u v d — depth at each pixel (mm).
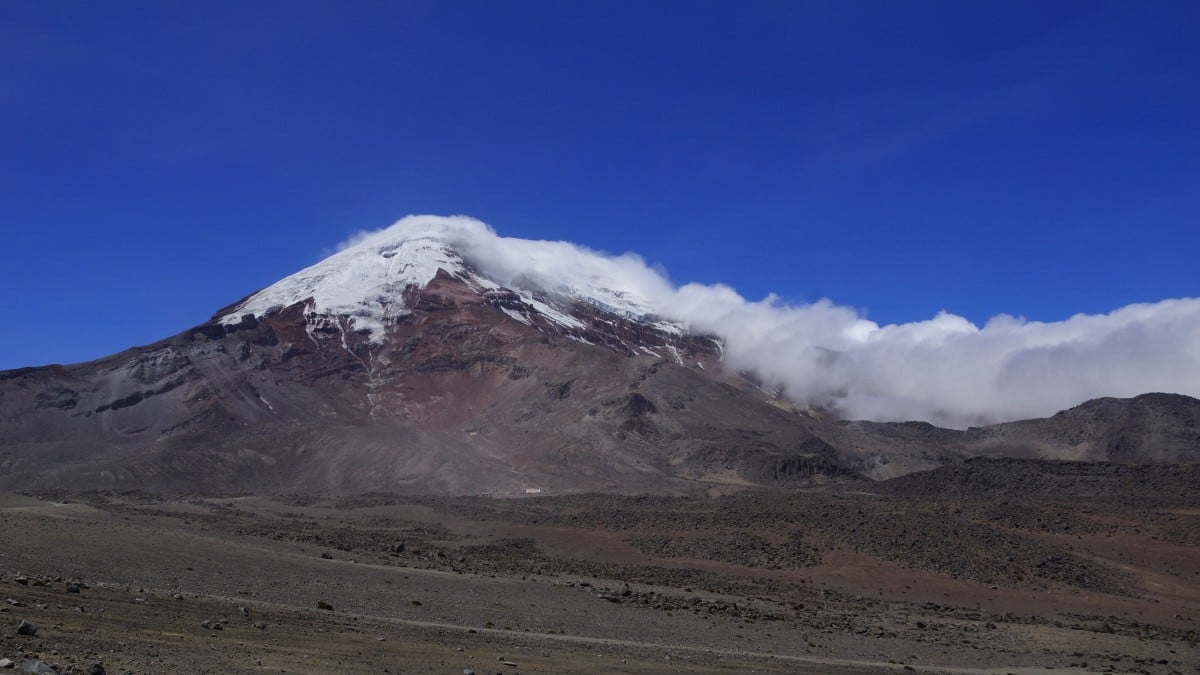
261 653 36906
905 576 115312
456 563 103188
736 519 140875
